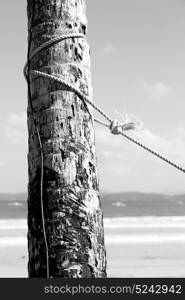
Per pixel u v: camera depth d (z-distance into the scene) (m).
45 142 2.74
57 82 2.76
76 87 2.79
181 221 31.02
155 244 18.84
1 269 13.53
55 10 2.82
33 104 2.81
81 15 2.89
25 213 76.81
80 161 2.73
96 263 2.71
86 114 2.81
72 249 2.65
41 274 2.67
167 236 21.62
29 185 2.82
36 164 2.77
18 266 14.05
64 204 2.68
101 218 2.82
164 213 76.44
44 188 2.71
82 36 2.86
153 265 14.04
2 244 19.33
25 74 2.93
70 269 2.64
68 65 2.79
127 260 15.00
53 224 2.67
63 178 2.70
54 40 2.78
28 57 2.87
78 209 2.69
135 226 27.50
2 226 28.47
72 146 2.73
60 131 2.73
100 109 2.91
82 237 2.68
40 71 2.79
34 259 2.72
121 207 95.00
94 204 2.76
